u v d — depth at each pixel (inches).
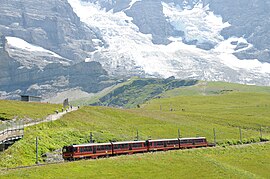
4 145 3565.5
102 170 3230.8
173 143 4926.2
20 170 2950.3
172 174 3420.3
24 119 5438.0
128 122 6855.3
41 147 3939.5
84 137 4869.6
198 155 4584.2
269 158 4992.6
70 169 3120.1
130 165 3501.5
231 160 4648.1
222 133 6929.1
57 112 6476.4
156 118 7588.6
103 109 7652.6
